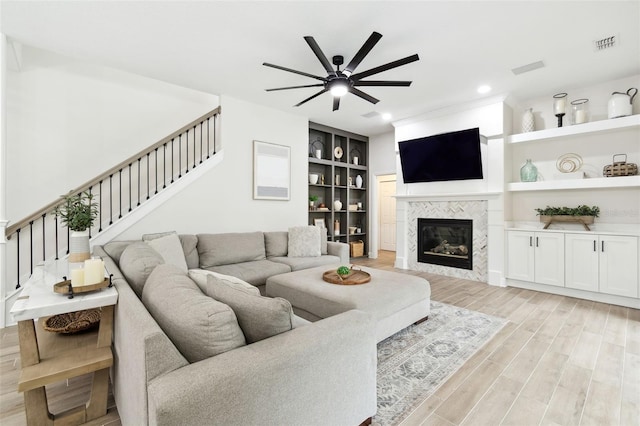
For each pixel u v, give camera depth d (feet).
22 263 10.96
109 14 7.87
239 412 3.17
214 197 13.43
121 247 9.05
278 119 15.70
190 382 2.93
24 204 11.11
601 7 7.53
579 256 11.85
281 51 9.79
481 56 10.03
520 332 8.68
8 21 8.15
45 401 4.82
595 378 6.34
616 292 11.01
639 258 10.59
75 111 12.08
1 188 8.96
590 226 12.59
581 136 12.78
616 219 12.06
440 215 16.11
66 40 9.15
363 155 22.22
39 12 7.75
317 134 19.81
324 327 4.33
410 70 11.09
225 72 11.39
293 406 3.69
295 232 14.23
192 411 2.83
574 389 5.97
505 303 11.31
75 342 5.60
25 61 11.12
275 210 15.62
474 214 14.75
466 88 12.78
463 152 14.44
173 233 11.18
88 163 12.34
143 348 3.03
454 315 10.03
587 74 11.43
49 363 4.86
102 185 12.60
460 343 8.00
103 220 12.58
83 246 7.62
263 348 3.63
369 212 21.95
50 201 11.54
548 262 12.60
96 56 10.16
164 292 4.33
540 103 13.98
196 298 3.97
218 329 3.52
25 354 4.74
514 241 13.55
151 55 10.09
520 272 13.35
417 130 16.84
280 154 15.72
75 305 4.84
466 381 6.28
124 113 13.19
